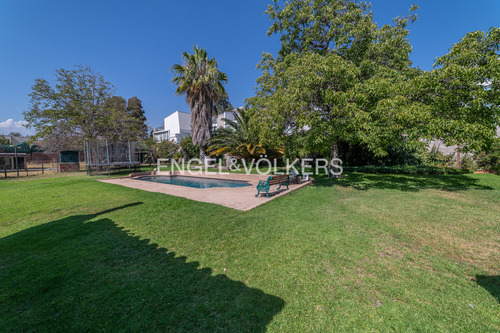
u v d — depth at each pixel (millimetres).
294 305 1852
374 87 5895
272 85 9148
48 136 15406
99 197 6270
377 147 6230
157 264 2539
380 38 8656
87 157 14070
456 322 1644
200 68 15820
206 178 12664
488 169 9852
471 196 5539
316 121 6430
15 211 4828
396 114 5508
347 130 6609
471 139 5012
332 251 2785
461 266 2408
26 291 2041
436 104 5641
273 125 7500
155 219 4148
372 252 2752
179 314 1754
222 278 2252
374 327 1615
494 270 2322
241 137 15297
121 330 1604
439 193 6004
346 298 1929
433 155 10992
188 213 4516
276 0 9734
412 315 1717
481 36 5285
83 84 15828
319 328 1617
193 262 2578
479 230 3395
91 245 3037
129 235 3395
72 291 2047
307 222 3877
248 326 1640
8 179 11375
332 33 8594
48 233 3484
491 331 1562
